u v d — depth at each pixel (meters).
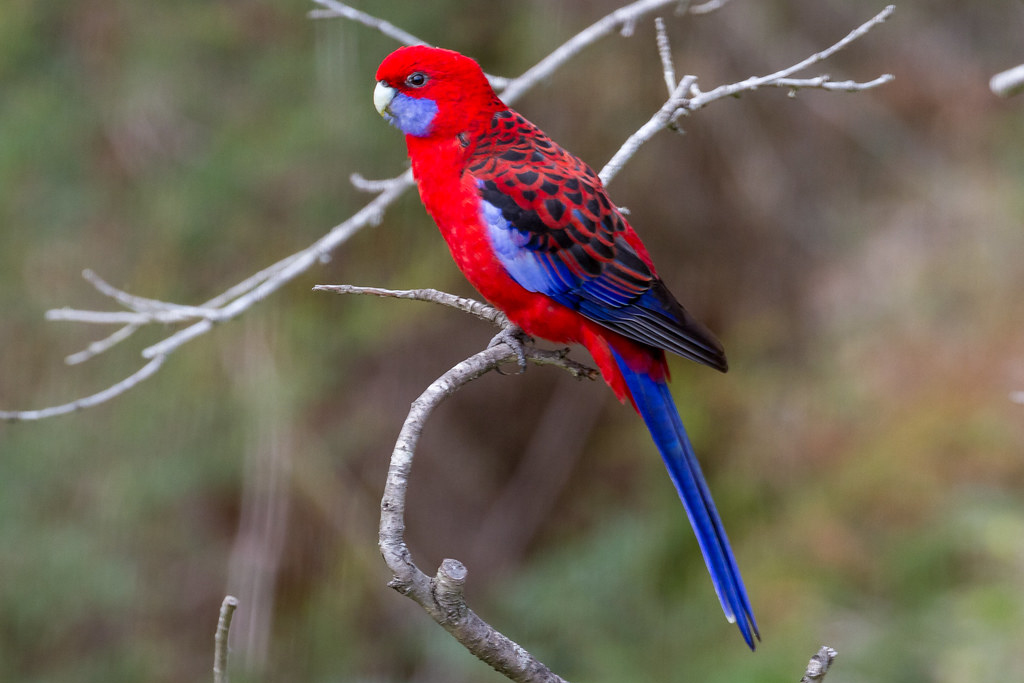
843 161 15.71
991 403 13.48
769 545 13.34
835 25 15.41
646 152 14.18
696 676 11.80
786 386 14.84
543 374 15.15
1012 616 10.60
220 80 13.39
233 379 13.23
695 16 13.92
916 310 14.81
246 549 13.55
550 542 14.79
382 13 12.90
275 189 13.18
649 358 7.06
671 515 13.80
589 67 13.53
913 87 16.14
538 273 6.88
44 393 13.09
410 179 8.17
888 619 11.52
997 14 16.44
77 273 13.04
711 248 14.85
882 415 14.08
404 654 13.83
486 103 7.08
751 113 14.76
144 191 13.15
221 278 13.31
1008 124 16.02
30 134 12.89
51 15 13.22
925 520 12.48
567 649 12.95
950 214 15.48
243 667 13.36
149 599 13.45
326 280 13.57
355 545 14.12
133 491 13.05
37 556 12.88
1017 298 14.48
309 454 14.16
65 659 13.17
